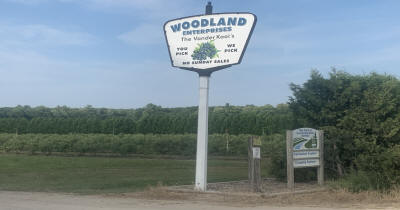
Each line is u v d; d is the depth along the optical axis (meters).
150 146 30.73
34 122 39.75
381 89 13.59
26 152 33.44
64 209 9.27
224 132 34.69
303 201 10.45
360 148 13.17
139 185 14.39
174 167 21.98
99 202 10.44
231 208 9.48
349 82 14.30
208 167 22.56
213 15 12.50
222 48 12.35
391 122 12.76
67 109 56.47
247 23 12.17
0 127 40.06
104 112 55.47
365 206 9.61
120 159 27.52
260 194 11.13
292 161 12.52
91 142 31.70
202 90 12.44
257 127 33.34
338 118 14.18
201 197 11.20
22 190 13.14
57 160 26.16
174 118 36.00
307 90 14.74
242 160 27.91
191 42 12.73
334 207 9.53
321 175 13.44
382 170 12.38
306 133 13.06
